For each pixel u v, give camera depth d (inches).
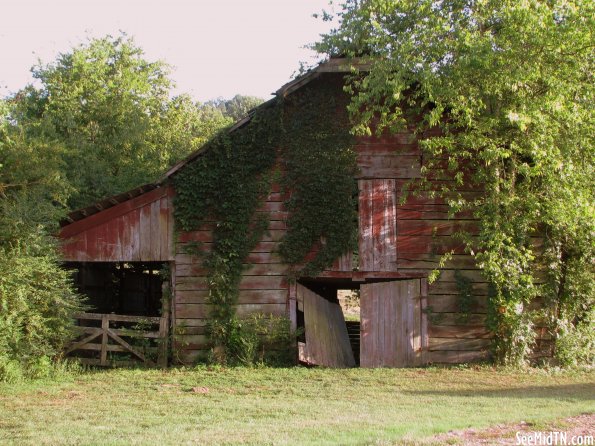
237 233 733.3
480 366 708.0
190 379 639.8
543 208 681.0
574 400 513.0
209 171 738.8
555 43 605.3
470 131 681.6
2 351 609.3
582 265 735.1
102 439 386.6
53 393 571.5
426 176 737.6
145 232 736.3
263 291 734.5
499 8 615.5
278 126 742.5
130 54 1424.7
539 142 634.8
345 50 701.3
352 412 465.1
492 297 710.5
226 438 375.2
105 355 719.1
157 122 1440.7
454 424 398.3
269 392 573.9
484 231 675.4
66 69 1318.9
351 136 743.1
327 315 799.7
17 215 657.6
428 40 640.4
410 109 711.1
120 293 1041.5
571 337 719.7
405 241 738.2
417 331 733.3
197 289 736.3
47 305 661.3
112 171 1202.0
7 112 765.9
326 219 734.5
